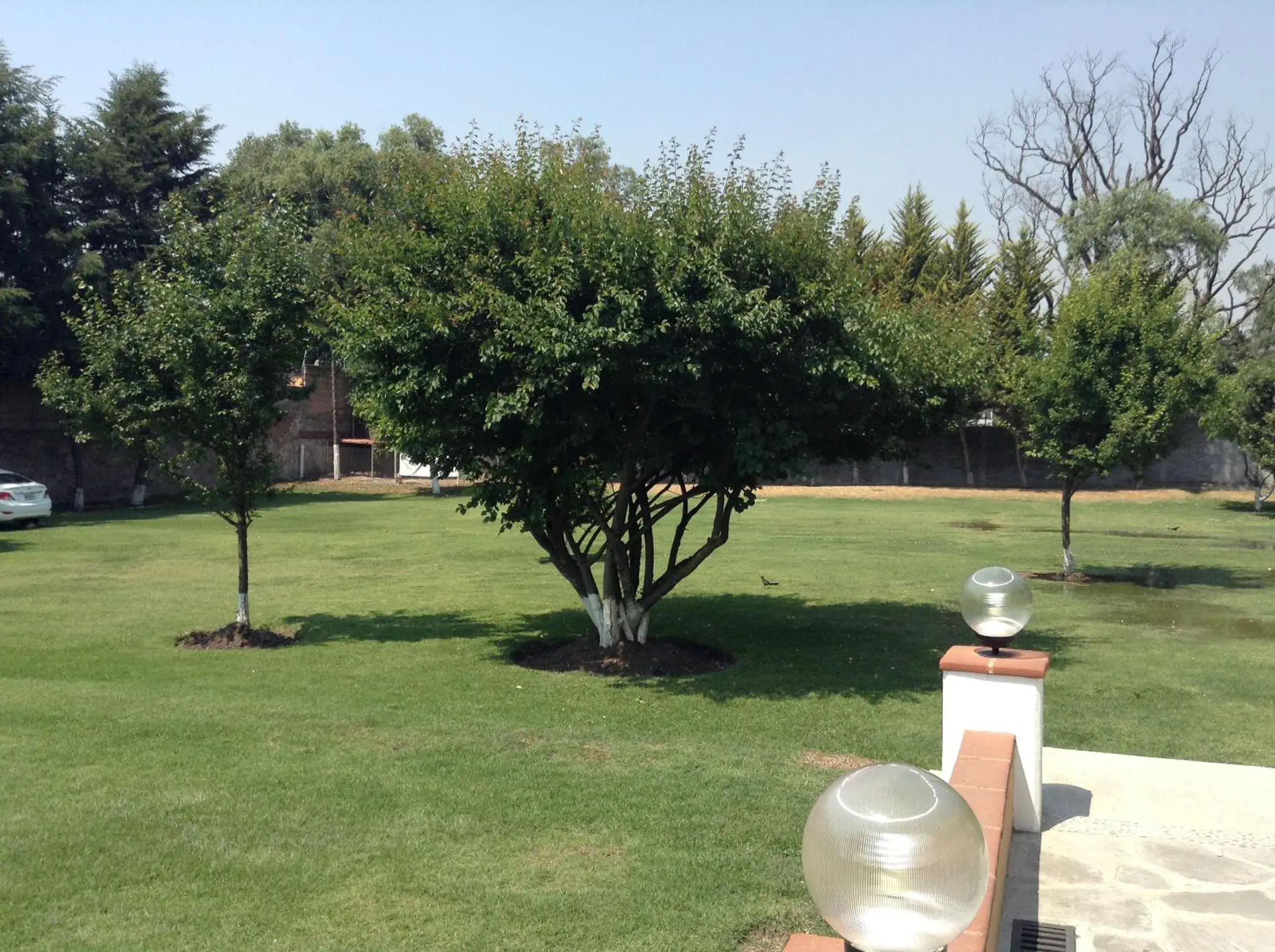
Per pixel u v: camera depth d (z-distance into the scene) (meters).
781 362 9.19
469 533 24.91
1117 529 25.98
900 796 2.27
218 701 8.55
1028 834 5.43
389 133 42.59
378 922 4.40
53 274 32.03
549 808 5.83
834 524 27.08
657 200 9.41
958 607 14.11
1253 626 12.83
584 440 9.75
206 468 36.69
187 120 35.94
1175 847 5.29
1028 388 17.19
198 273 11.89
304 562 19.25
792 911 4.51
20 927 4.34
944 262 40.66
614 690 9.35
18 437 33.69
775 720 8.27
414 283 9.43
